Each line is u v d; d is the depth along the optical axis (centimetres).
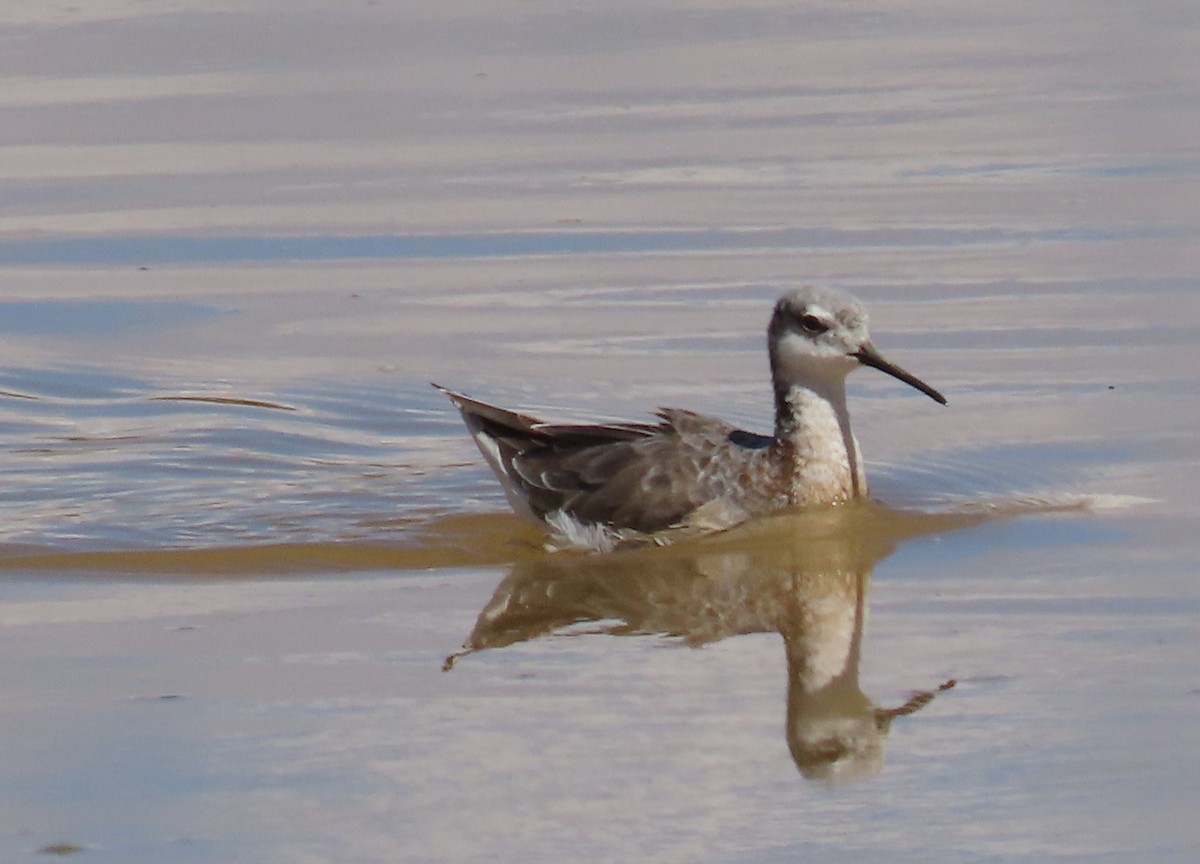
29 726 1089
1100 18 3027
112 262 2152
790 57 2819
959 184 2295
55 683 1154
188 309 2034
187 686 1148
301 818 975
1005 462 1581
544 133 2500
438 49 2870
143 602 1320
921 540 1430
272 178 2373
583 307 1992
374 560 1427
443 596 1331
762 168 2364
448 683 1153
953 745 1058
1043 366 1791
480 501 1592
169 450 1709
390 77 2728
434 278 2089
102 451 1709
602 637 1240
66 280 2108
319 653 1205
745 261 2091
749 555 1414
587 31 2969
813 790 1004
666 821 972
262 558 1427
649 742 1063
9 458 1688
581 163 2406
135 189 2339
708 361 1844
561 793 1000
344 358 1900
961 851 941
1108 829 959
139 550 1450
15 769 1033
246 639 1233
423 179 2359
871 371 1816
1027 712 1095
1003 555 1381
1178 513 1446
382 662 1191
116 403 1819
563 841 949
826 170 2356
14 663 1190
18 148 2469
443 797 998
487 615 1285
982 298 1962
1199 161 2339
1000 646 1199
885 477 1577
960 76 2719
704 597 1326
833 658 1190
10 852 941
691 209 2247
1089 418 1662
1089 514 1456
